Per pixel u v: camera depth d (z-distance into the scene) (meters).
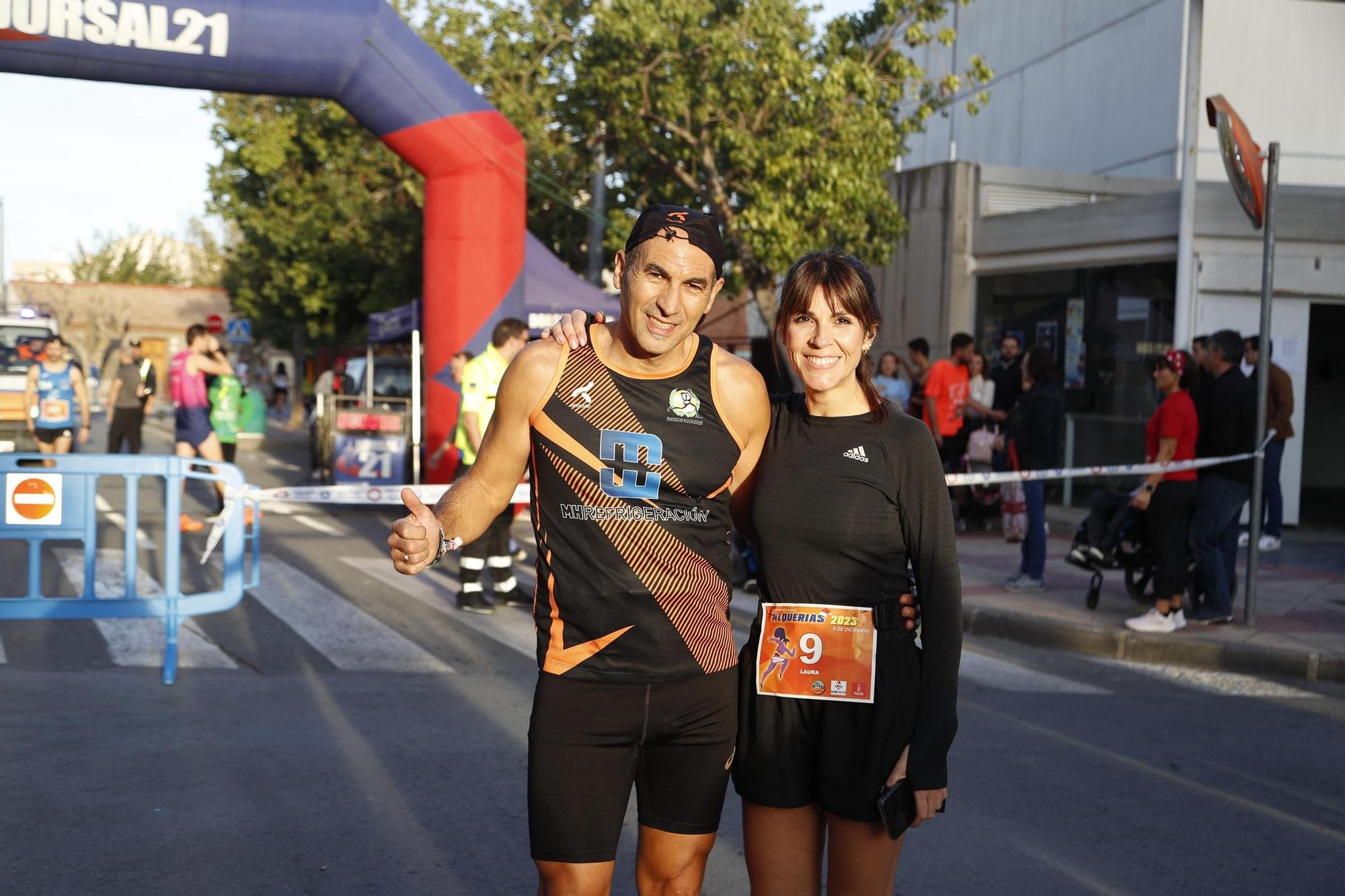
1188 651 7.79
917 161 24.80
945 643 2.81
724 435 2.87
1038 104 20.36
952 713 2.81
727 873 4.27
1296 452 14.13
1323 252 13.69
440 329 13.35
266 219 27.00
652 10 15.45
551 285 14.93
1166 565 8.09
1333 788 5.29
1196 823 4.80
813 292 2.87
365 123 12.59
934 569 2.83
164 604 6.58
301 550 11.27
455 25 19.53
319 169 25.94
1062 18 19.64
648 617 2.78
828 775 2.84
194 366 12.94
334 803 4.76
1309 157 16.39
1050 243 15.61
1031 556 9.70
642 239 2.74
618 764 2.81
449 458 13.48
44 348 14.45
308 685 6.56
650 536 2.79
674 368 2.85
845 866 2.87
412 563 2.71
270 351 56.03
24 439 17.91
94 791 4.81
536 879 4.11
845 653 2.86
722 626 2.88
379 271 25.30
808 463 2.90
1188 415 8.05
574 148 19.56
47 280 68.06
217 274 63.94
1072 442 15.62
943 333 17.22
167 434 28.16
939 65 23.55
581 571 2.79
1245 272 13.57
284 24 11.27
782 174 15.56
